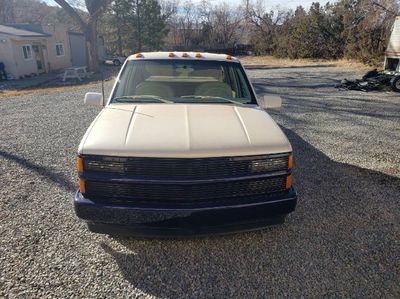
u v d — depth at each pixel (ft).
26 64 71.87
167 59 12.37
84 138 8.52
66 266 8.27
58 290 7.47
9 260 8.43
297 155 16.70
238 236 9.65
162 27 118.83
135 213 7.91
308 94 36.91
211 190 8.05
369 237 9.74
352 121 24.17
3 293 7.31
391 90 38.58
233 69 12.51
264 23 136.87
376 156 16.72
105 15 113.50
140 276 8.01
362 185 13.25
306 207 11.43
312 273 8.20
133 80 11.89
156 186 7.91
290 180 8.70
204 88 11.94
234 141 8.33
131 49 120.06
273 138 8.69
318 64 84.64
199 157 7.89
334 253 8.98
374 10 73.26
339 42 95.45
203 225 8.08
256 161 8.21
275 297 7.43
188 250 9.01
